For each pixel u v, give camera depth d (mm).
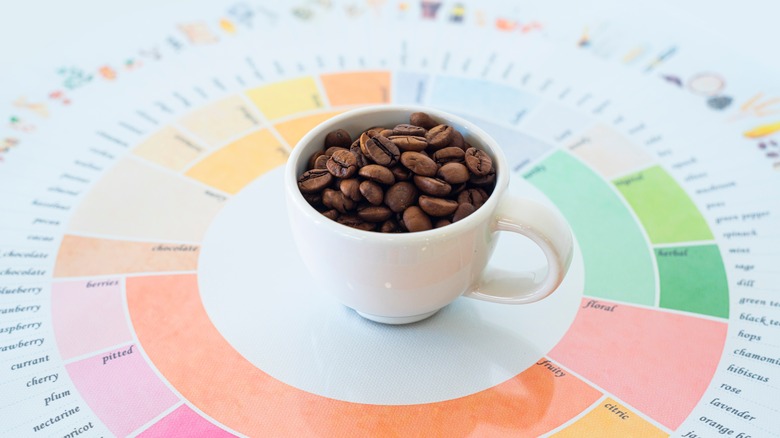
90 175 317
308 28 411
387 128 271
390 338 257
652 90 367
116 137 337
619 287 275
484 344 255
